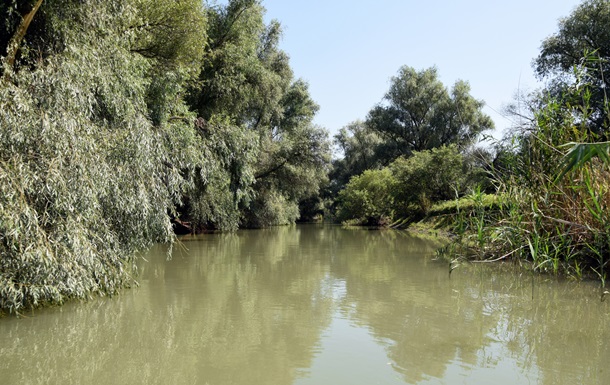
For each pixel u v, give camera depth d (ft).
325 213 180.04
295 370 13.67
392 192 91.97
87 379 13.16
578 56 70.90
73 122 19.39
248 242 59.41
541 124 27.91
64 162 18.98
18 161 17.74
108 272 22.21
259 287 26.91
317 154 87.25
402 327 18.17
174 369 13.91
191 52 39.14
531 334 16.96
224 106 59.72
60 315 20.08
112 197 22.11
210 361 14.64
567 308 20.62
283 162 86.69
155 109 34.27
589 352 14.94
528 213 27.27
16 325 18.45
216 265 36.45
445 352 15.15
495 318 19.22
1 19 21.58
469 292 24.43
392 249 47.96
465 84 119.65
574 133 27.27
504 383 12.50
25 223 17.39
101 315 20.26
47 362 14.47
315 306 21.95
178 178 27.14
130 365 14.30
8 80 19.62
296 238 67.05
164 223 25.08
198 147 39.93
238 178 58.80
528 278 27.86
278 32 85.20
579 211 25.77
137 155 22.63
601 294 23.20
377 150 133.49
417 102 123.13
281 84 86.12
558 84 69.05
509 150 31.12
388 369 13.71
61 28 22.13
